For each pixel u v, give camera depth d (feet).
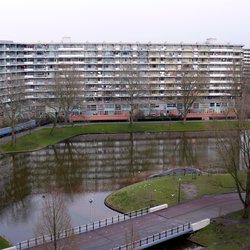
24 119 435.94
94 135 432.66
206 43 562.25
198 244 174.81
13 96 372.38
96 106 510.17
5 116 416.26
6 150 352.90
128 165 313.94
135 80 471.21
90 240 167.84
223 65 550.36
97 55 525.34
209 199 219.41
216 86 540.52
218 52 552.41
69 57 524.11
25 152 355.15
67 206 226.79
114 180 276.41
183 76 485.15
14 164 318.86
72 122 463.83
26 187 264.93
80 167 310.45
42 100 480.23
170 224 185.16
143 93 498.69
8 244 173.17
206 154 343.05
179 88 523.29
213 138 413.80
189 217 193.67
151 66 537.24
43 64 520.83
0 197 247.70
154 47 538.06
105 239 168.66
